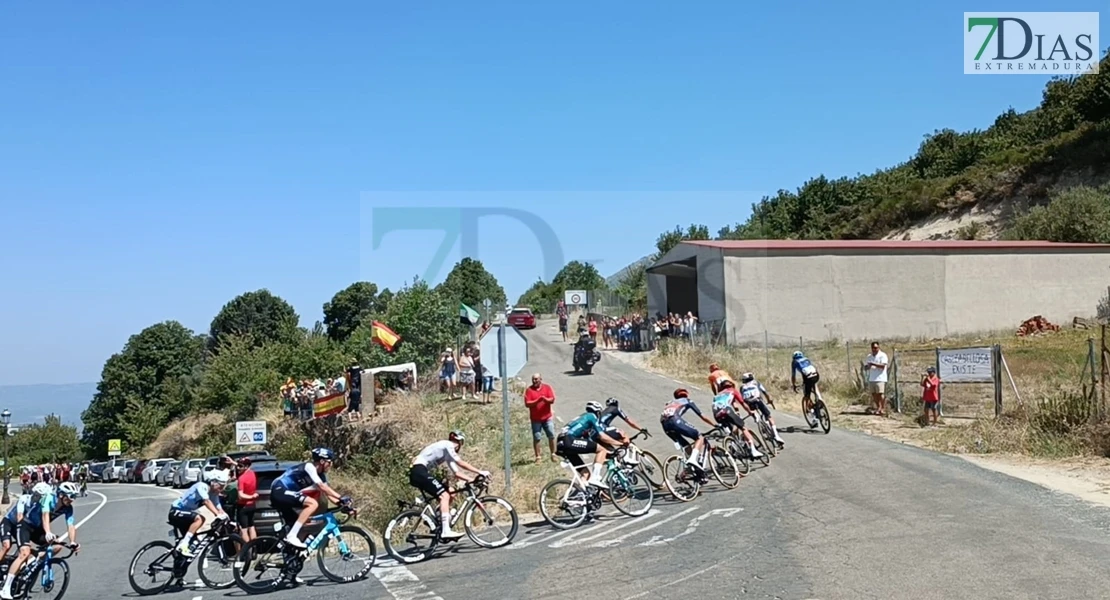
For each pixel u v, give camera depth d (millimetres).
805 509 11688
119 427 74562
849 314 34938
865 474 13812
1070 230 44750
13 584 11547
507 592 8992
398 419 24734
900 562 8703
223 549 11836
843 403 22234
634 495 12773
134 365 84000
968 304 36281
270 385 50750
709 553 9758
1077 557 8523
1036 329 34844
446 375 28047
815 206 69938
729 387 15453
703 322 35531
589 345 31672
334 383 31047
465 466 11773
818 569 8664
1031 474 13266
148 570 11914
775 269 34406
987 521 10273
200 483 12195
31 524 11742
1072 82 67062
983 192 55531
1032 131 64312
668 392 25969
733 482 13898
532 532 12328
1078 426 15477
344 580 10891
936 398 18531
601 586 8789
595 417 12672
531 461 17969
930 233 55969
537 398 17812
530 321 45562
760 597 7844
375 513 16516
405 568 11023
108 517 29984
